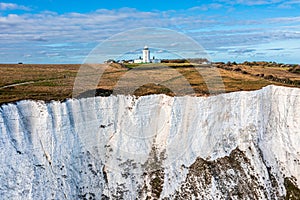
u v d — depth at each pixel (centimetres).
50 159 3041
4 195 2722
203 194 3569
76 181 3120
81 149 3206
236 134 4284
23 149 2947
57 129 3112
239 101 4359
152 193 3350
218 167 3903
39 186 2900
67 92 3581
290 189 4375
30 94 3425
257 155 4316
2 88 3816
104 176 3266
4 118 2906
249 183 4028
